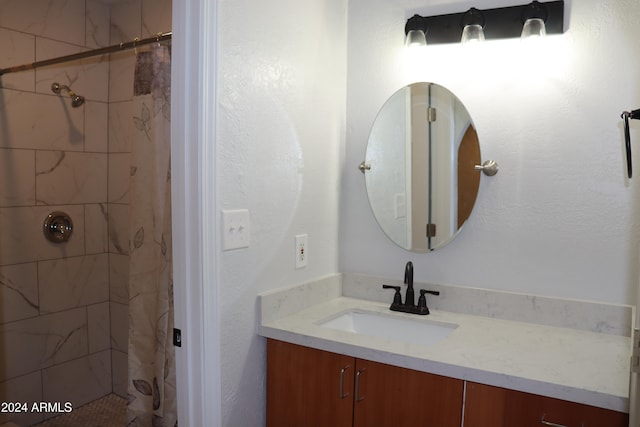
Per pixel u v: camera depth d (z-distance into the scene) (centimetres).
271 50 157
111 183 263
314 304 186
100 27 256
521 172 171
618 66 155
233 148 144
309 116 179
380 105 197
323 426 152
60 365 250
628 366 128
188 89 133
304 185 179
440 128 183
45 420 246
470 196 178
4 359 229
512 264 174
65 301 250
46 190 239
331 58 192
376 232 200
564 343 147
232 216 144
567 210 164
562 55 163
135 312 189
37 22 231
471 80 178
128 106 251
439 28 181
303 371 155
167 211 174
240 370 153
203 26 131
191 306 137
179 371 142
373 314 184
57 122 242
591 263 161
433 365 131
